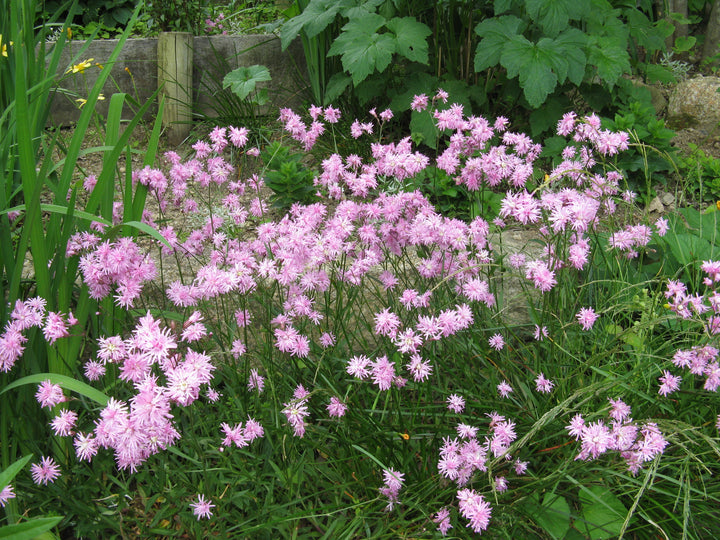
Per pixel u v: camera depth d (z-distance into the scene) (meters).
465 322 1.94
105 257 1.92
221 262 2.54
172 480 2.10
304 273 2.20
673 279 2.60
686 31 5.79
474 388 2.35
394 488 1.87
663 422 1.72
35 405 2.13
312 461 2.13
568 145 3.90
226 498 2.00
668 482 2.02
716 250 2.83
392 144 2.69
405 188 3.54
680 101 4.73
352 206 2.32
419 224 2.24
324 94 4.52
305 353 2.06
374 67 4.16
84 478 2.08
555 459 2.12
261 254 2.42
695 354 2.03
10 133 2.21
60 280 2.12
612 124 3.99
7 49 2.33
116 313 2.30
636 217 3.54
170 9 4.71
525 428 2.13
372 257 2.23
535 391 2.30
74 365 2.15
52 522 1.40
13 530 1.38
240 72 4.31
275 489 2.11
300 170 3.85
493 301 2.51
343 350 2.51
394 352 2.29
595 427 1.73
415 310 2.48
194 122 4.50
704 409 2.24
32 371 2.08
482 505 1.71
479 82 4.36
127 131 2.09
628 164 3.88
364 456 2.11
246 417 2.17
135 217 2.38
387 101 4.40
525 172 2.47
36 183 1.93
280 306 2.56
